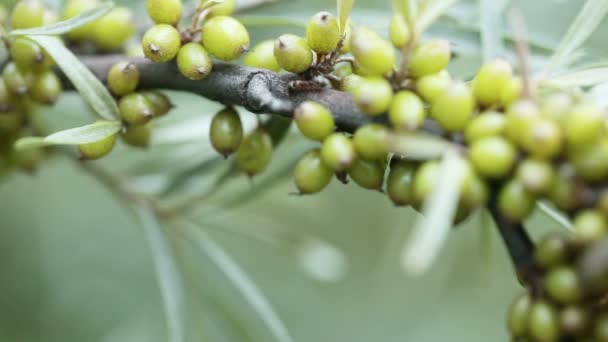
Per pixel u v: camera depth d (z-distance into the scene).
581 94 0.25
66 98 0.34
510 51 0.29
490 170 0.23
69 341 0.48
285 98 0.25
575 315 0.23
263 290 0.54
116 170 0.35
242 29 0.26
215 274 0.34
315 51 0.25
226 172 0.30
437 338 0.49
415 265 0.22
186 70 0.26
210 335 0.34
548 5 0.35
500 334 0.48
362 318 0.51
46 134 0.32
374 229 0.47
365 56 0.24
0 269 0.50
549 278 0.23
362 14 0.31
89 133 0.26
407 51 0.24
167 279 0.30
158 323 0.40
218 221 0.35
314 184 0.25
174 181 0.32
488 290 0.48
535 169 0.23
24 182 0.50
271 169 0.32
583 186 0.23
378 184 0.25
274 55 0.25
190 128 0.32
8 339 0.48
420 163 0.24
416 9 0.24
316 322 0.53
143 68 0.27
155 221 0.31
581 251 0.23
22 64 0.28
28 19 0.28
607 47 0.34
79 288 0.50
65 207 0.52
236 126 0.26
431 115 0.24
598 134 0.23
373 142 0.24
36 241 0.51
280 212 0.40
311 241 0.36
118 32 0.30
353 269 0.49
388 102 0.24
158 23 0.26
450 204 0.23
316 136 0.24
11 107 0.29
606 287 0.23
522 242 0.24
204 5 0.26
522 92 0.23
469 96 0.23
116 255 0.51
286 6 0.34
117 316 0.49
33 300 0.50
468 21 0.31
